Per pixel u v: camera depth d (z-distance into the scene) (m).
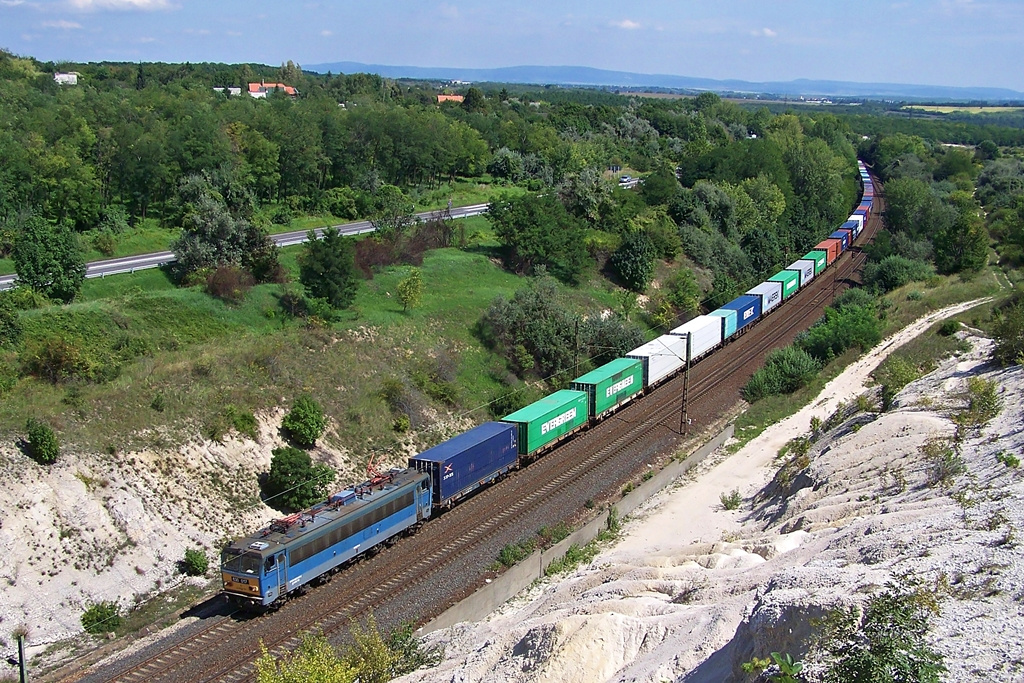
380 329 55.75
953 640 17.00
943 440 35.56
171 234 75.00
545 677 21.97
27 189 71.06
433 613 31.44
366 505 35.12
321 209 91.12
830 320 70.19
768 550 29.52
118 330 47.19
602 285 77.56
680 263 87.50
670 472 44.66
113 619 30.66
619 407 56.00
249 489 39.56
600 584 29.95
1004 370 44.25
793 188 129.12
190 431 40.12
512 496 42.16
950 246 96.44
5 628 28.94
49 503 32.97
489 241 81.75
